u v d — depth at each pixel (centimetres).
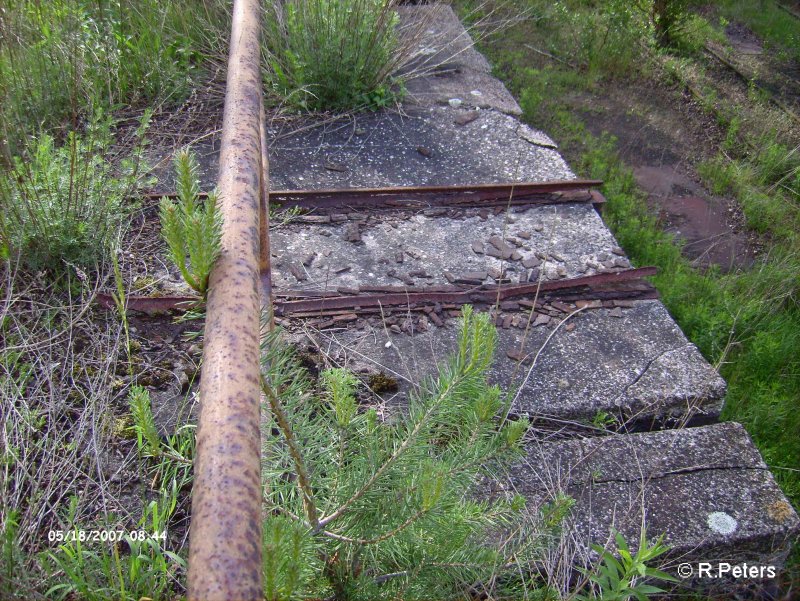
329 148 442
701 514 252
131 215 354
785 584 249
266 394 162
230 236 133
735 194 486
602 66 609
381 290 334
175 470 235
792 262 405
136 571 205
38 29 429
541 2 688
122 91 449
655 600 246
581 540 242
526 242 375
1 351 273
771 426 313
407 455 179
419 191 399
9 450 234
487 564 193
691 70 626
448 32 591
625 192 470
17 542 207
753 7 751
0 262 313
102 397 262
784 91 607
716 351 349
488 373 298
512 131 477
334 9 469
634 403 293
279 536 120
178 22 503
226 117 178
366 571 191
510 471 260
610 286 350
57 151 350
